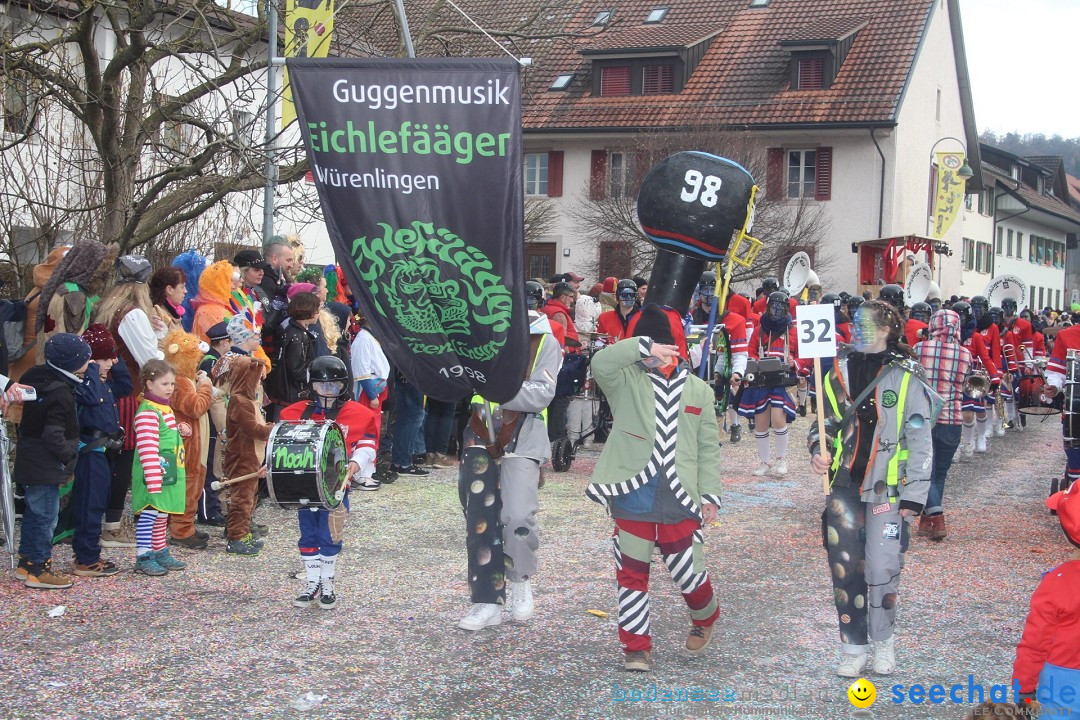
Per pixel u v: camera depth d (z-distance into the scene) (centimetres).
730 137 3017
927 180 3634
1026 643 391
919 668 563
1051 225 5834
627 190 3081
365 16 1552
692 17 3628
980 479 1258
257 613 634
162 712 482
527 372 605
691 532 549
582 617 643
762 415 1198
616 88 3431
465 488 616
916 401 538
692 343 725
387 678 534
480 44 1596
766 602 685
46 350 666
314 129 543
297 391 893
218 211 1517
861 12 3481
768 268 2952
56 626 596
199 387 767
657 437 541
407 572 736
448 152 540
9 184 1341
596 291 1533
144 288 795
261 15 1209
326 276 1148
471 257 548
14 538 777
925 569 786
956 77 3978
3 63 1086
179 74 1603
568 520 927
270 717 481
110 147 1173
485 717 488
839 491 549
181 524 781
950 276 4294
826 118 3219
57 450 654
